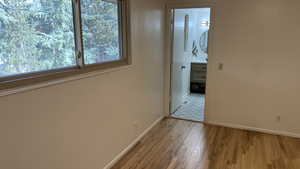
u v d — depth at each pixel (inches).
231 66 122.2
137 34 101.0
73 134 67.6
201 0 121.3
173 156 97.3
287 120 116.3
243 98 123.6
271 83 115.4
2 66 48.2
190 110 161.8
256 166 89.1
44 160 58.0
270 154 98.1
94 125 77.2
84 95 70.7
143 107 115.7
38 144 55.7
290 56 108.6
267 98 118.1
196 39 212.5
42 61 58.0
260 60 115.0
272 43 110.6
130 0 91.7
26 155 52.7
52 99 58.5
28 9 52.9
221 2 116.0
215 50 123.7
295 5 102.3
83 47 70.8
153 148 104.8
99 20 78.7
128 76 96.8
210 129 127.1
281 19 106.2
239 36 116.4
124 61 94.8
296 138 114.3
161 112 144.8
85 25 71.6
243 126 127.3
